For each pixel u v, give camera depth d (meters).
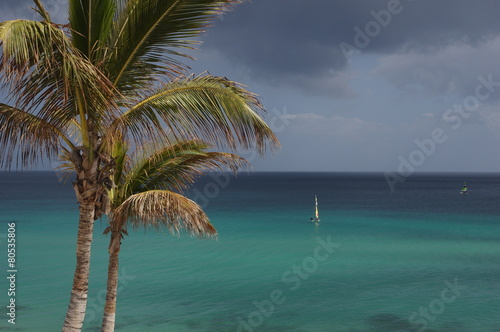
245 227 56.22
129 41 7.28
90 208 7.53
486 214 73.50
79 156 7.39
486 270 31.66
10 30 5.26
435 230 53.28
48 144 7.12
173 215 8.13
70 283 26.77
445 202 102.50
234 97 7.43
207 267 32.66
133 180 9.81
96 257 35.34
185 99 7.41
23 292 24.66
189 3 7.05
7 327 19.05
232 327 19.89
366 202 101.56
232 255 37.31
